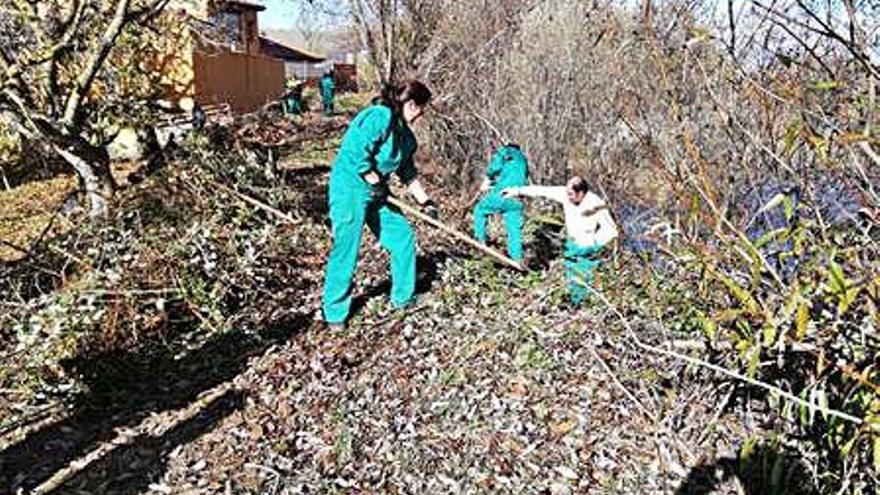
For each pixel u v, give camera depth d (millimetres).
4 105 8562
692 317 4367
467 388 5168
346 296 6266
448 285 6797
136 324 6238
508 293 6578
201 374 5891
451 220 10188
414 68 15914
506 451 4594
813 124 2953
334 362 5770
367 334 6152
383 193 6285
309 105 31500
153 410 5406
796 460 3971
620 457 4434
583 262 5812
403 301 6492
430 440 4777
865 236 2898
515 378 5164
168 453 4859
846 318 3100
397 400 5203
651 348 3891
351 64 45594
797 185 3246
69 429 5227
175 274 6797
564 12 10961
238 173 9555
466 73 13164
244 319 6789
